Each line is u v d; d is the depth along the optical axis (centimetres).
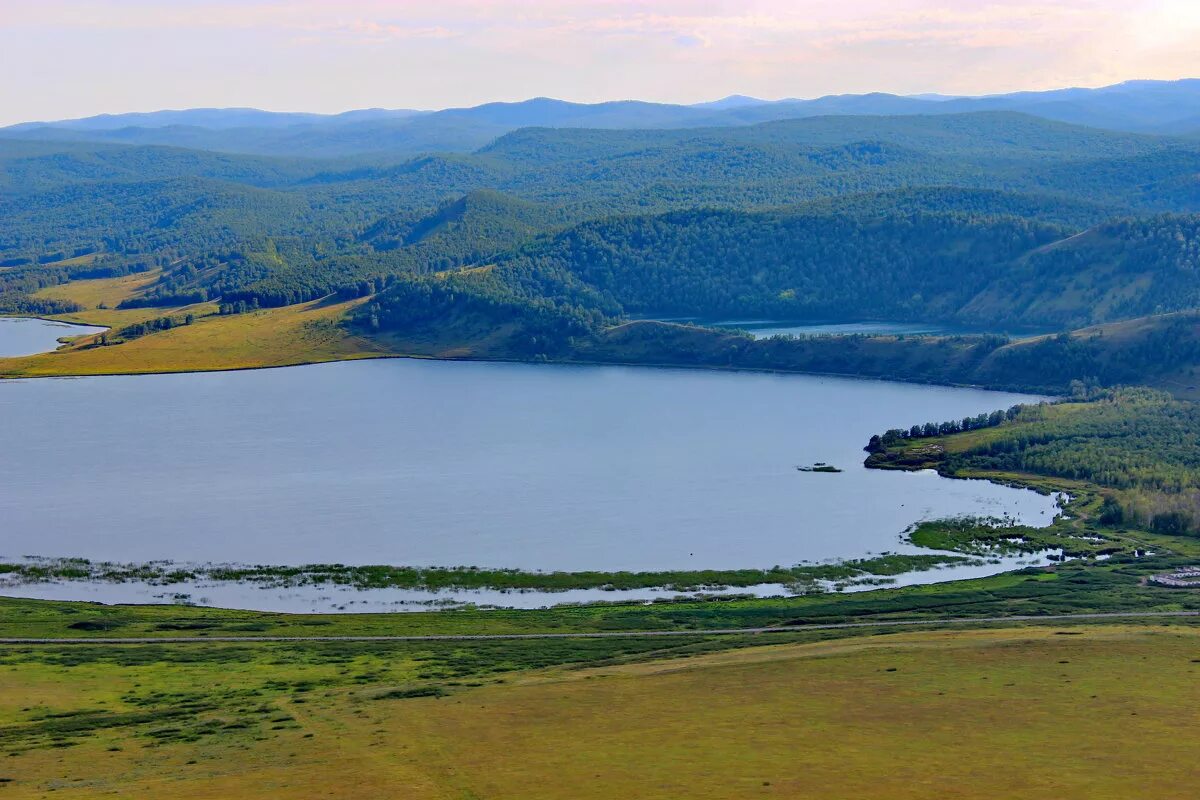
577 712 16688
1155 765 13675
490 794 13400
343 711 17388
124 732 16625
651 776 13738
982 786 13125
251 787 13925
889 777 13462
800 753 14412
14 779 14488
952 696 16662
